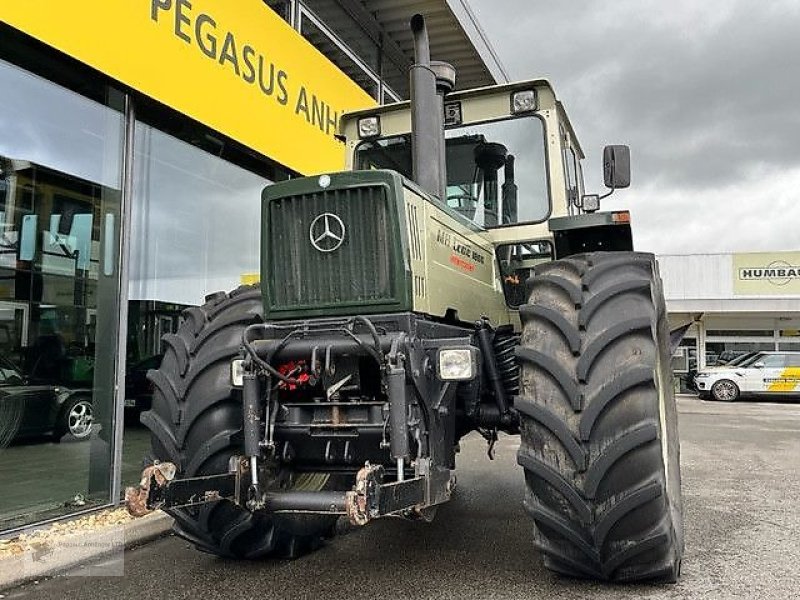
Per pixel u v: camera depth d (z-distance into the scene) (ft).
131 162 17.08
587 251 12.80
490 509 16.10
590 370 9.09
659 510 8.93
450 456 10.33
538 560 11.78
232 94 19.57
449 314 11.47
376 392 9.79
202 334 10.68
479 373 11.38
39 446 15.28
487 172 14.67
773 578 10.85
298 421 9.73
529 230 14.11
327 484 10.96
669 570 9.49
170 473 8.02
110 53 15.30
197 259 20.30
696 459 24.29
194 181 20.26
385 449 9.32
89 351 16.28
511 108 14.64
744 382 59.11
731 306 66.23
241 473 9.20
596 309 9.44
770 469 22.03
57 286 15.90
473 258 12.85
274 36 21.68
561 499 9.05
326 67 25.20
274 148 21.65
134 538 13.56
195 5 18.02
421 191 10.89
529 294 10.23
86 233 16.42
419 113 12.48
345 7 28.09
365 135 15.92
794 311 65.62
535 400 9.24
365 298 9.85
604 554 9.29
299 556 12.22
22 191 15.20
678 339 14.38
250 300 11.10
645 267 10.28
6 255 14.94
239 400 10.03
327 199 10.05
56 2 13.93
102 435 16.15
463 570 11.28
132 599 10.34
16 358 15.12
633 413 8.85
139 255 18.13
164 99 16.94
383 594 10.18
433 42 31.32
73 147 16.19
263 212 10.46
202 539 10.94
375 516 7.79
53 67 15.70
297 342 9.57
